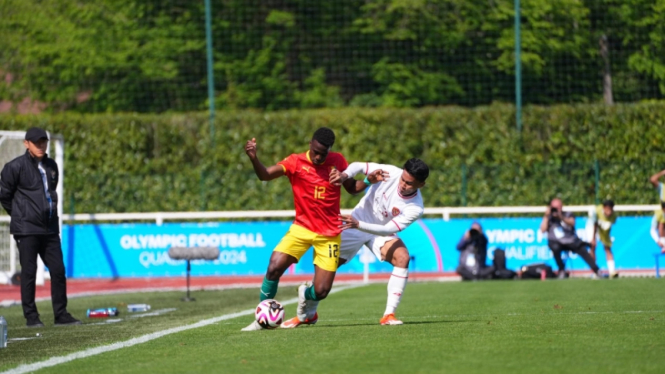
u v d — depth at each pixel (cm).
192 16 10400
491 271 6366
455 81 9900
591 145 8506
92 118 8850
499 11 9481
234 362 2186
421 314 3569
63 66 10444
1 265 6362
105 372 2100
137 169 8750
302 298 3027
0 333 2689
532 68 9188
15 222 3519
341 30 10419
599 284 5366
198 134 8750
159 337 2850
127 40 10419
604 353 2203
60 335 3064
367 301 4488
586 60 9162
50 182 3588
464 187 7881
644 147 8450
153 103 10344
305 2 10412
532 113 8562
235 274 6931
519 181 8025
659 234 6606
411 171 2945
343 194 8100
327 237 2966
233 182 8244
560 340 2456
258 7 10494
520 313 3431
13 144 5891
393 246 3092
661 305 3719
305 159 2927
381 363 2103
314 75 10494
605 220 6494
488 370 1973
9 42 10562
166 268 6931
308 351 2344
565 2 9169
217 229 6950
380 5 10225
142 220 7675
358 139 8644
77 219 6900
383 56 10275
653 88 9200
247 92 10369
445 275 6769
